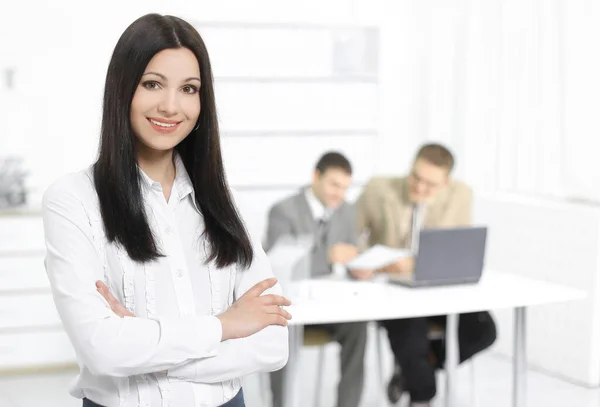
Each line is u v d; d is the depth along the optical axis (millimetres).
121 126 1647
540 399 4773
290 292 3551
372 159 6199
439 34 6453
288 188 6016
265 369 1755
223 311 1766
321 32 6043
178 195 1746
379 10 6551
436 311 3461
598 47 5176
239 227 1775
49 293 5559
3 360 5504
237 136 5914
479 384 5090
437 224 4652
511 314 5648
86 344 1562
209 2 6195
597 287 4977
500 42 5961
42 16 6039
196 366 1650
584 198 5359
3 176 5762
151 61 1637
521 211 5500
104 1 6102
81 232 1629
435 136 6512
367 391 4977
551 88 5559
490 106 6078
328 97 6074
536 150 5707
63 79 6105
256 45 5918
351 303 3494
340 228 4453
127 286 1656
